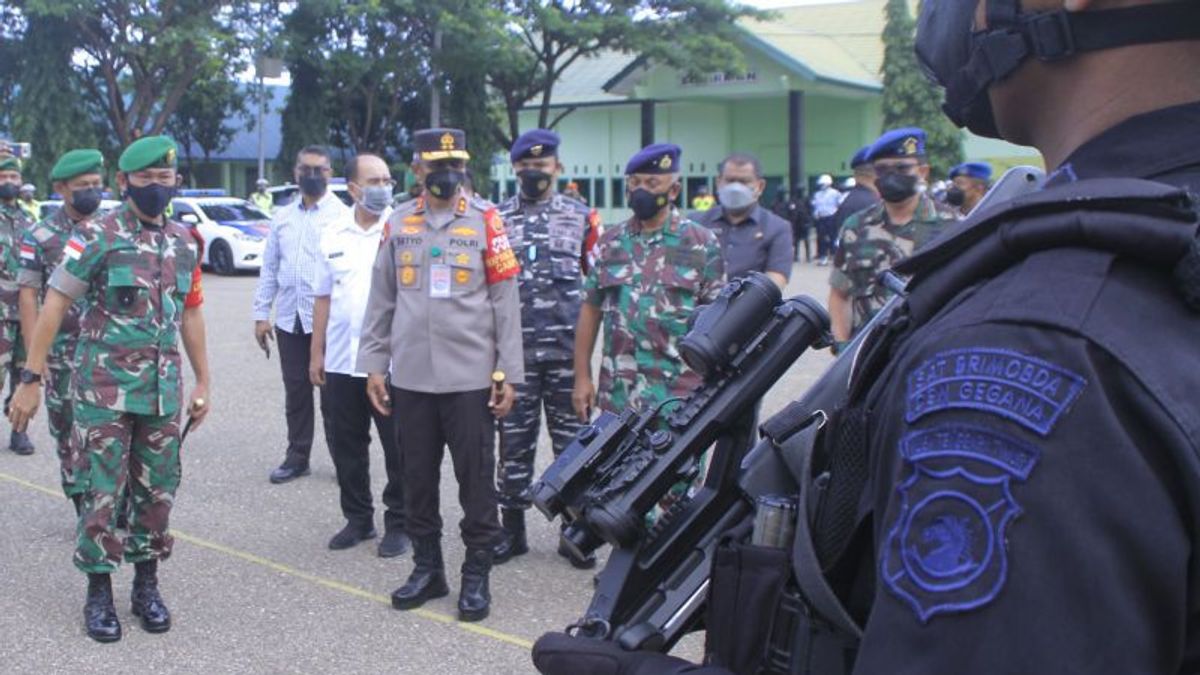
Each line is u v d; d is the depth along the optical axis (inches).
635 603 55.4
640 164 186.4
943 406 33.7
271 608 186.9
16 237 284.7
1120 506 31.0
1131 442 31.5
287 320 263.4
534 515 240.7
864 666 33.9
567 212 218.1
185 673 161.9
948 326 35.5
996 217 36.2
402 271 179.3
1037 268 34.6
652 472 56.1
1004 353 33.2
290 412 266.5
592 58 1322.6
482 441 179.6
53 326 171.2
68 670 163.0
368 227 217.2
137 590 180.1
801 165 1234.6
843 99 1341.0
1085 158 37.9
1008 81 40.4
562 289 213.5
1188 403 31.8
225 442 304.2
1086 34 37.5
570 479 59.6
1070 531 30.9
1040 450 31.7
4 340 284.4
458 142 178.7
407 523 187.0
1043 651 30.5
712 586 50.5
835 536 42.3
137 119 1064.2
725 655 49.4
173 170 173.8
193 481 264.7
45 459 290.5
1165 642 31.7
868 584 41.6
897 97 1178.0
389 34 1091.3
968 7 42.3
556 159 219.3
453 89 1163.9
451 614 183.9
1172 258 33.1
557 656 50.6
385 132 1202.0
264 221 896.3
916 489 33.7
